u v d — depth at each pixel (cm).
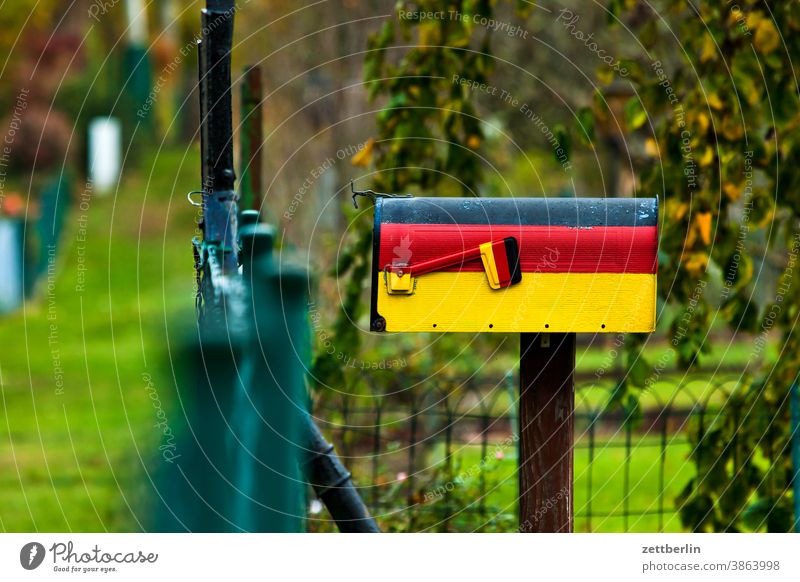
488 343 1848
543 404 812
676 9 1242
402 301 771
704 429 1204
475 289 772
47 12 5016
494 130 1581
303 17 2516
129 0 5641
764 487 1148
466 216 780
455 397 1730
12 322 3369
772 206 1148
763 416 1131
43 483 1697
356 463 1404
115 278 4003
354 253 1235
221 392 681
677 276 1160
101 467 1789
